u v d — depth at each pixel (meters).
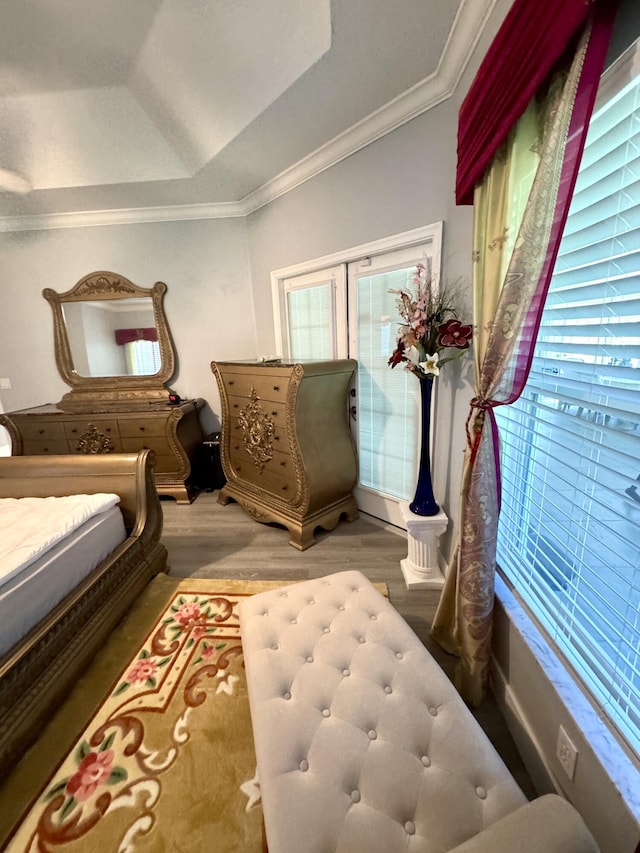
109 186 2.81
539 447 1.20
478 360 1.29
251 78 1.85
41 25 1.75
